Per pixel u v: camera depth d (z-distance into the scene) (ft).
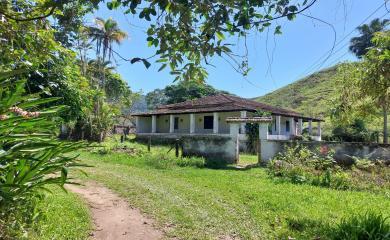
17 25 14.57
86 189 27.71
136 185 29.86
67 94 23.13
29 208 15.60
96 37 55.47
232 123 52.01
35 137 11.04
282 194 27.32
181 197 25.53
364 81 25.13
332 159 41.37
